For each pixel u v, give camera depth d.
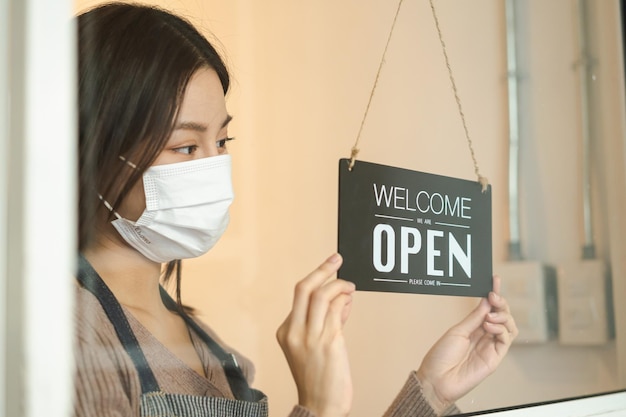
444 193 1.03
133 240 0.69
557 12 1.26
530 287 1.16
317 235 0.85
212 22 0.77
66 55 0.59
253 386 0.78
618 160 1.35
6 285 0.57
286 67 0.84
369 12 0.94
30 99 0.57
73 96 0.60
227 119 0.77
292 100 0.84
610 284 1.31
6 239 0.57
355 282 0.89
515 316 1.12
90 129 0.67
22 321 0.56
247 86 0.79
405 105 0.98
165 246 0.71
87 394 0.65
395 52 0.97
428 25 1.02
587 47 1.31
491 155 1.11
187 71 0.73
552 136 1.23
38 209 0.57
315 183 0.86
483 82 1.11
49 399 0.57
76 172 0.63
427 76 1.02
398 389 0.94
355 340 0.89
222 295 0.76
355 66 0.91
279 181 0.82
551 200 1.21
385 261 0.93
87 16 0.67
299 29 0.85
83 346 0.65
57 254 0.58
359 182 0.91
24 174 0.56
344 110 0.90
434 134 1.02
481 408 1.05
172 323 0.72
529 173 1.18
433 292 0.99
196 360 0.73
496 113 1.13
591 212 1.29
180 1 0.74
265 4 0.82
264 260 0.80
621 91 1.37
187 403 0.72
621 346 1.32
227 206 0.75
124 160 0.69
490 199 1.10
